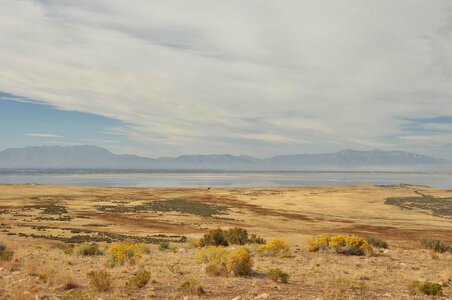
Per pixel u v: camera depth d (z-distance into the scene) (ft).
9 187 411.13
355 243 78.43
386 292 42.78
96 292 40.32
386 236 165.99
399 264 65.51
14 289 41.14
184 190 471.62
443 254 82.28
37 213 228.43
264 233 163.53
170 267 56.85
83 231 157.99
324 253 78.02
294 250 82.69
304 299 38.09
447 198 391.65
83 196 361.71
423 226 206.39
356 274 53.42
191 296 38.60
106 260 65.41
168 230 173.88
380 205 329.11
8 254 63.46
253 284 44.75
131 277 47.85
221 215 240.73
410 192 473.67
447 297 40.93
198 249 93.50
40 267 56.65
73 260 66.59
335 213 270.87
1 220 188.55
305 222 217.36
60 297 37.73
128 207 275.18
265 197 386.32
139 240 134.82
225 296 39.06
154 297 38.75
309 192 460.55
